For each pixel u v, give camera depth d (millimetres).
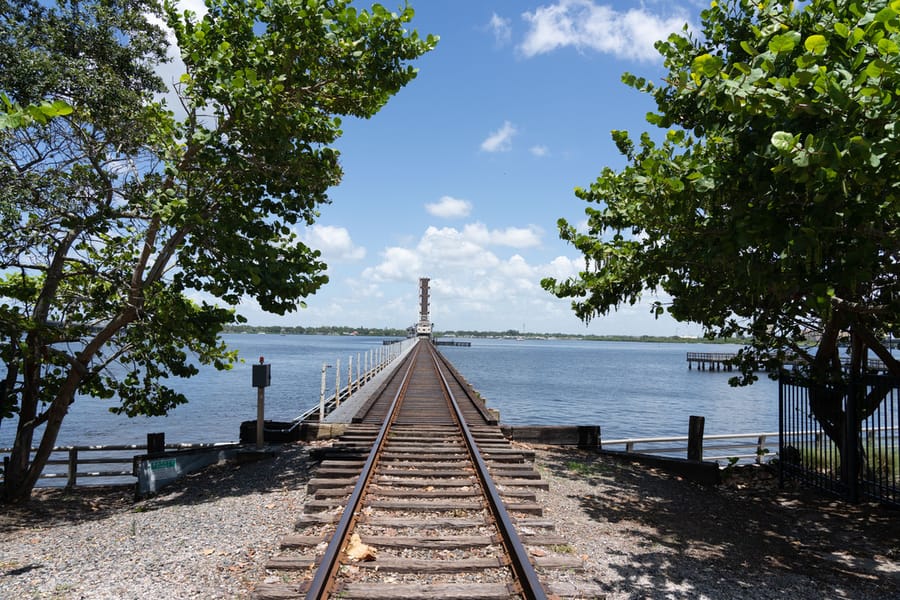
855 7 4574
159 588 4910
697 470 12266
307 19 9195
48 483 15742
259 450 12125
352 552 5223
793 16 5773
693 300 8445
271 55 9578
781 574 6047
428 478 8281
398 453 9930
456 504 6859
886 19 3992
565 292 10641
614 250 9203
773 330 11055
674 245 7594
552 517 7199
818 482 10281
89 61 9352
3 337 9758
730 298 8406
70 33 9328
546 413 37812
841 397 10234
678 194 6168
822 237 5141
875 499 9055
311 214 11398
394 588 4562
